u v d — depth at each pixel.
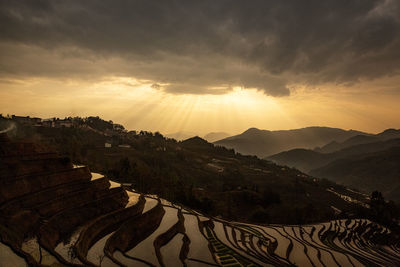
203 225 70.31
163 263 40.19
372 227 116.75
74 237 38.34
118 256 39.94
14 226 33.28
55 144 168.00
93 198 52.53
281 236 78.75
